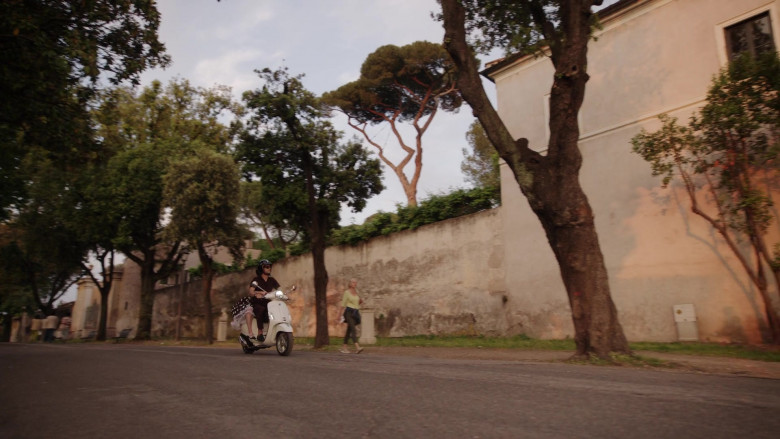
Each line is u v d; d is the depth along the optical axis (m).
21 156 14.88
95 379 5.61
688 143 10.37
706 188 11.55
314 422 3.27
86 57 9.26
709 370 6.36
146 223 25.16
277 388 4.68
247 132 14.80
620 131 13.31
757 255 10.05
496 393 4.12
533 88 15.65
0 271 37.00
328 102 29.42
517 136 15.83
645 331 12.31
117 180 23.80
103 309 30.69
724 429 2.89
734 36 11.76
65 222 25.38
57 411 3.81
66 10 9.55
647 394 4.02
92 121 11.85
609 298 7.54
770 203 9.56
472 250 16.44
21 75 8.88
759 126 9.51
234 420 3.38
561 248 7.82
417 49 27.42
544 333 14.30
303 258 23.45
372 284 19.50
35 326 36.34
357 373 5.75
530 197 8.06
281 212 15.91
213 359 8.18
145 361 7.83
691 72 12.24
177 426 3.25
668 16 12.75
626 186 13.03
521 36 10.09
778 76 9.05
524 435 2.81
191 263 24.36
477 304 16.03
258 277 9.92
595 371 5.88
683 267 11.83
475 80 8.58
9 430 3.24
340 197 15.88
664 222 12.25
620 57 13.52
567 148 7.85
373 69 28.25
